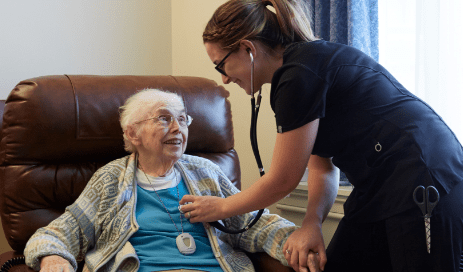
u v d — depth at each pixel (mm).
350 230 1240
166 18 3057
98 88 1667
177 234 1446
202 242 1464
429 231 1016
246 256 1503
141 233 1430
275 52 1183
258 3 1190
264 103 2631
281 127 1096
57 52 2510
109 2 2732
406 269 1042
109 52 2748
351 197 1242
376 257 1197
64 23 2533
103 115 1638
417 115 1086
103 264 1331
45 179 1542
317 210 1359
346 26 2215
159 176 1550
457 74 1960
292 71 1069
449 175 1047
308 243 1250
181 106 1546
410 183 1038
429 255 1021
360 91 1096
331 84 1083
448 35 1963
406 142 1055
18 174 1511
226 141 1884
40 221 1519
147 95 1535
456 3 1938
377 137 1091
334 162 1217
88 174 1615
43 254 1247
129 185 1479
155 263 1348
